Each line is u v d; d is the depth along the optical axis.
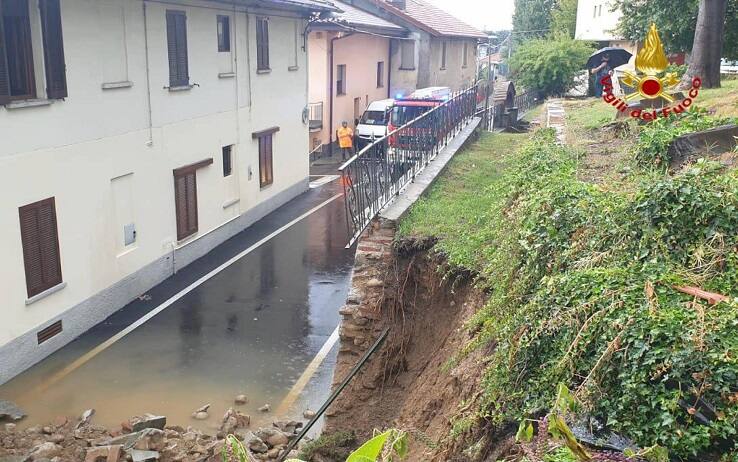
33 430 8.99
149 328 12.34
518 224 6.09
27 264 10.81
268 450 8.61
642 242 4.74
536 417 4.19
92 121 12.19
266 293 13.94
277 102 20.30
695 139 7.62
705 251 4.55
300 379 10.58
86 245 12.18
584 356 4.02
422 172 11.62
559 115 17.03
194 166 15.73
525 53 31.91
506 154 13.34
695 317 3.79
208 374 10.70
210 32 16.31
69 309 11.76
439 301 8.17
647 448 3.27
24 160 10.64
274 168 20.41
